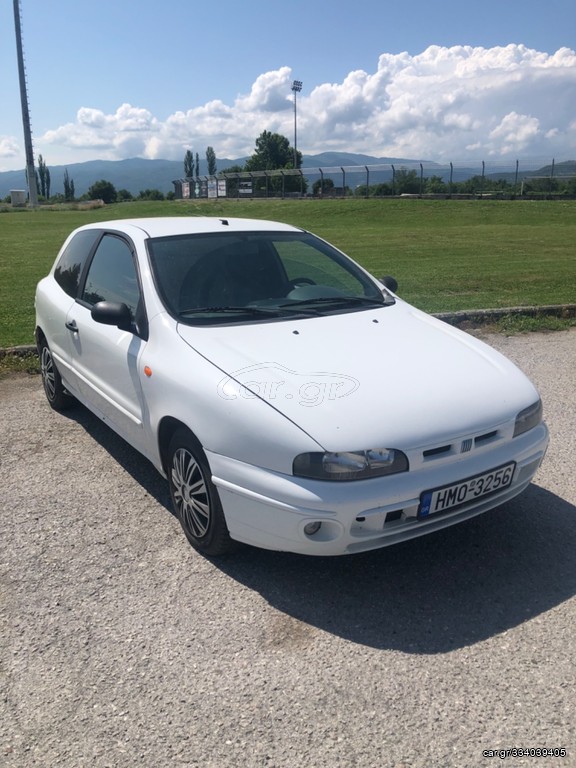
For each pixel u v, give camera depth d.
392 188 51.59
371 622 2.93
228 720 2.41
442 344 3.72
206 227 4.55
